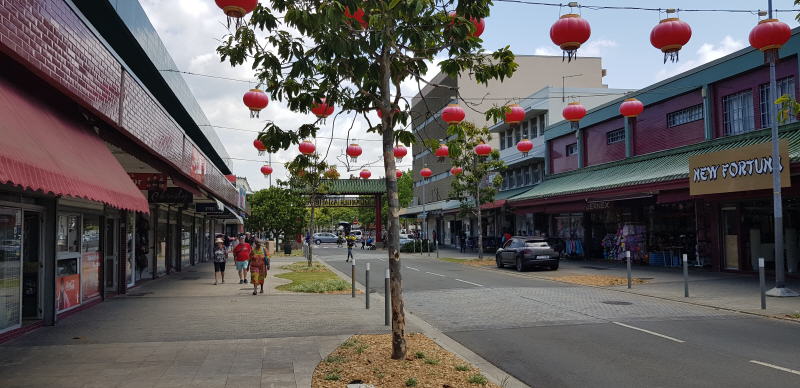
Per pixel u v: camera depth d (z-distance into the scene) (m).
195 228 31.58
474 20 7.60
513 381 6.71
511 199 33.19
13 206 9.27
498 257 26.02
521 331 10.01
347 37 6.97
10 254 9.21
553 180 32.88
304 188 28.94
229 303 13.67
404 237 54.91
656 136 24.30
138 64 19.66
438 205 56.25
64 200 11.36
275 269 26.30
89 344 8.55
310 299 14.56
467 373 6.70
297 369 6.91
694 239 22.83
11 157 4.63
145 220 19.23
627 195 22.48
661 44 8.23
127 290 16.42
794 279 17.06
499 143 43.44
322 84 7.96
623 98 26.28
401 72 7.99
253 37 7.59
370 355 7.57
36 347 8.33
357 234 95.19
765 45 10.24
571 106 12.62
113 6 14.84
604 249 28.77
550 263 23.36
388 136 7.40
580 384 6.56
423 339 8.94
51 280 10.42
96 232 13.78
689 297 13.91
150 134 10.31
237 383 6.27
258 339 8.94
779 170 13.62
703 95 21.11
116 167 8.05
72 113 7.91
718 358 7.70
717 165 17.25
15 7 5.47
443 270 25.30
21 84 6.74
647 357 7.84
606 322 10.76
